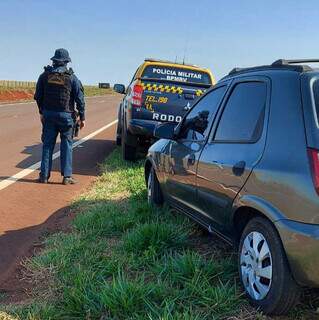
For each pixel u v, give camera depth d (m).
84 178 9.20
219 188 4.25
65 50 8.35
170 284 4.06
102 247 5.00
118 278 3.93
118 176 9.08
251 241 3.79
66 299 3.80
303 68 3.78
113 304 3.64
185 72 10.82
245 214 3.96
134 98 10.04
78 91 8.37
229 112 4.56
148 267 4.48
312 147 3.32
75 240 5.19
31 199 7.42
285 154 3.49
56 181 8.80
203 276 4.05
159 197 6.43
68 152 8.54
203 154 4.73
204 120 5.07
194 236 5.45
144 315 3.58
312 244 3.19
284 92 3.75
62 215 6.59
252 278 3.75
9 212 6.67
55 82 8.20
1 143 14.13
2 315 3.65
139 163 10.42
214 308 3.68
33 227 6.02
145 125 9.93
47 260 4.66
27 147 13.36
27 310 3.71
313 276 3.25
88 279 4.10
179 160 5.38
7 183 8.50
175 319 3.44
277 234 3.46
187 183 5.09
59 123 8.38
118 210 6.41
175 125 5.84
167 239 4.91
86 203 7.08
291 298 3.45
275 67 4.11
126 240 5.01
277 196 3.45
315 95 3.55
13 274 4.55
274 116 3.76
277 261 3.44
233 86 4.68
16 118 23.47
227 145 4.32
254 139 3.93
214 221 4.48
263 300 3.60
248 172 3.80
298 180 3.31
